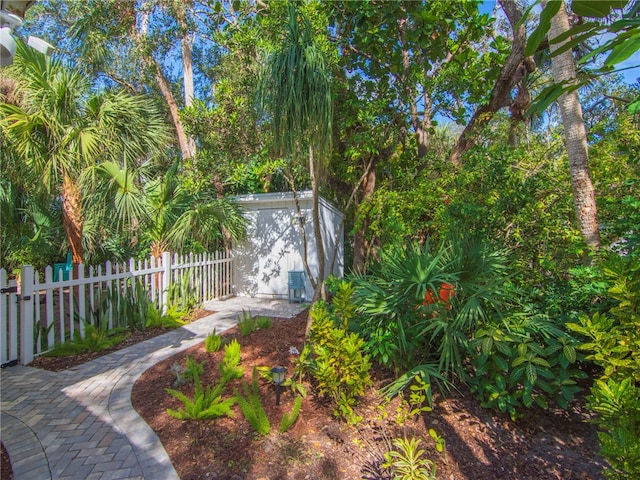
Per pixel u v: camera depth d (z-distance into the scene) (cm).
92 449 277
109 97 624
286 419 294
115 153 618
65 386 387
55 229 766
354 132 626
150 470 254
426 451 284
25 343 452
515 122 725
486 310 345
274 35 520
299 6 500
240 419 314
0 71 568
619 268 222
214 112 606
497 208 416
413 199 581
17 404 347
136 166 712
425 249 374
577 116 441
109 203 621
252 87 550
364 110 577
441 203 538
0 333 431
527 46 113
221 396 351
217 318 695
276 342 507
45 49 320
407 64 670
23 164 570
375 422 319
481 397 334
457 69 620
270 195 904
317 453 278
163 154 762
